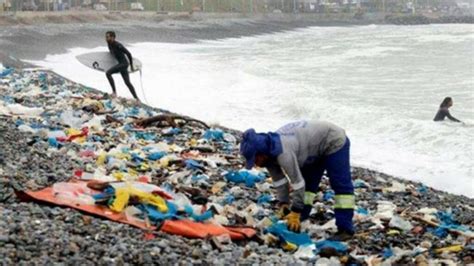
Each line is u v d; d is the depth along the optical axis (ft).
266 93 95.50
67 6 382.42
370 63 158.10
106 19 335.26
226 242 23.08
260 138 24.44
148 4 458.09
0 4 302.04
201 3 493.36
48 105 57.41
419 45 225.15
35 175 29.35
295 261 21.79
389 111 82.53
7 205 23.56
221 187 32.58
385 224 28.84
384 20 594.65
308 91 98.94
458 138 64.08
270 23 478.59
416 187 42.22
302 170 26.81
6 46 163.63
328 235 26.23
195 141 45.80
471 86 110.32
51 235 20.20
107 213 23.93
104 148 39.68
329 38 312.29
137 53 190.70
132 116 54.60
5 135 38.52
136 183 27.12
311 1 631.56
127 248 20.27
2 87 69.41
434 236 27.91
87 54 71.41
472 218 33.09
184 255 20.86
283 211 26.81
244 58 179.83
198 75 119.34
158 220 23.97
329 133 25.63
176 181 32.86
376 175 45.06
